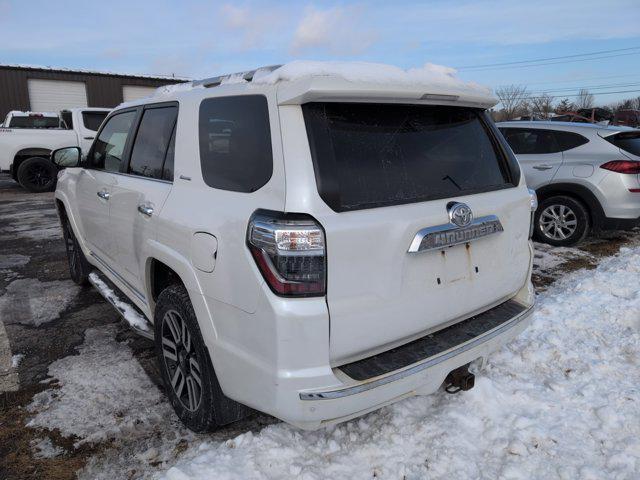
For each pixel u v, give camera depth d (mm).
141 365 3494
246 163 2238
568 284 4961
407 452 2490
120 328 4125
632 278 4754
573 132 6480
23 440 2707
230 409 2449
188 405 2711
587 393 2963
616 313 4004
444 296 2357
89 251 4477
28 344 3846
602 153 6207
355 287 2033
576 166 6312
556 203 6520
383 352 2232
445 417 2707
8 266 6020
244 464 2379
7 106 22125
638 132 6199
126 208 3223
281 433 2586
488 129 2746
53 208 10375
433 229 2205
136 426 2812
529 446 2539
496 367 3256
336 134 2107
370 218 2053
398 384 2104
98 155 4059
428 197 2283
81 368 3463
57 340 3912
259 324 2025
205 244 2271
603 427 2684
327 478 2318
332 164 2039
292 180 1995
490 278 2590
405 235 2127
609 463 2432
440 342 2365
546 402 2887
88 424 2834
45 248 6902
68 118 13484
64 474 2457
